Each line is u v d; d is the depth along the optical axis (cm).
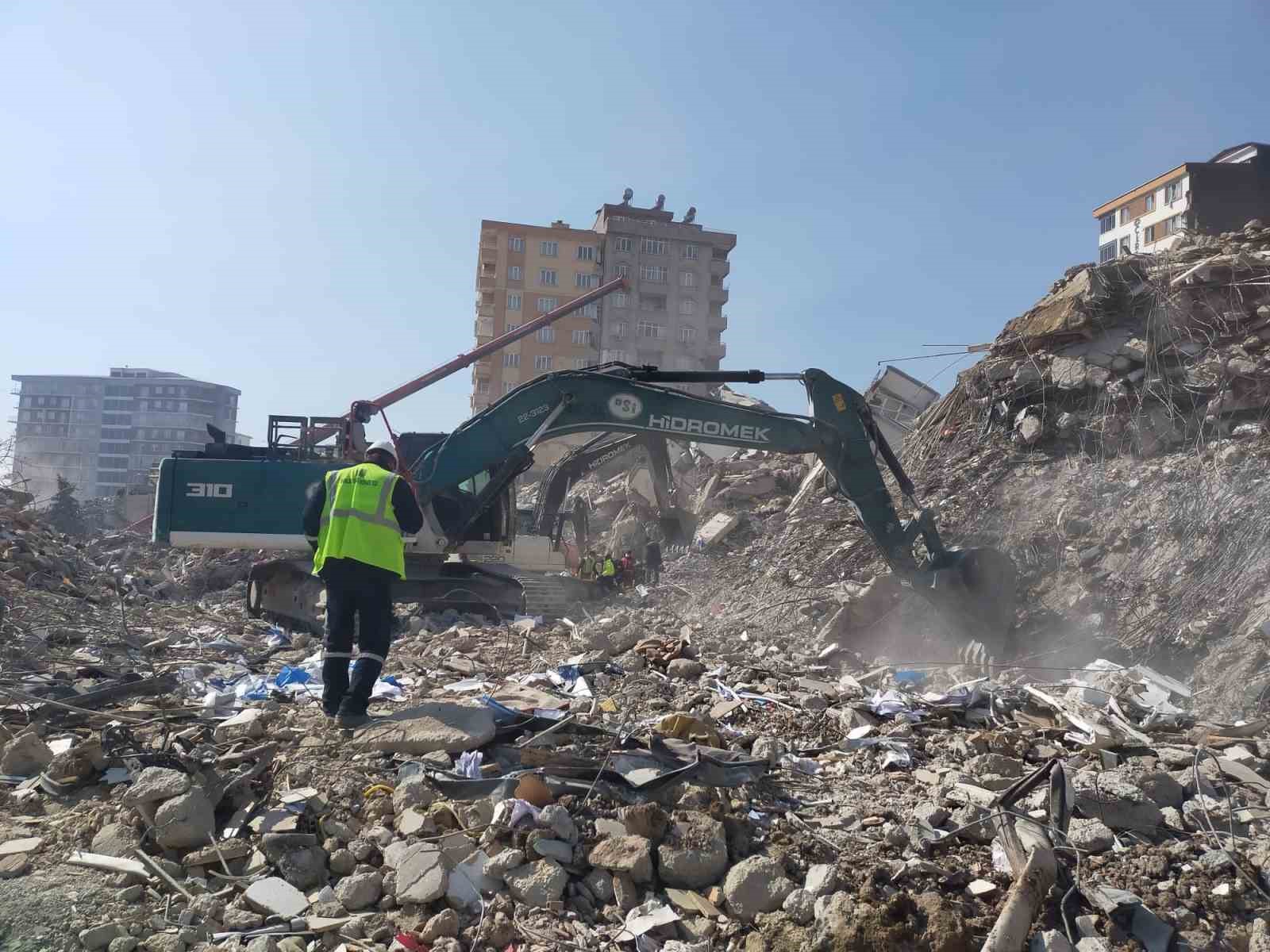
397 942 360
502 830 418
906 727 605
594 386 1274
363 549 544
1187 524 1151
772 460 2695
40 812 445
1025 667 918
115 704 625
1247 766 553
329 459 1466
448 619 1320
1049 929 379
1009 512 1412
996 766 527
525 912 380
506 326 7131
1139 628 1041
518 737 524
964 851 434
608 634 969
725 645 988
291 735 523
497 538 1496
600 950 362
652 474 2048
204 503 1365
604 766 471
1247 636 855
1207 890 408
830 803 484
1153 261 1534
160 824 412
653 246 7250
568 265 7225
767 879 396
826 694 686
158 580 1980
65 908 365
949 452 1645
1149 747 572
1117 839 448
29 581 1205
